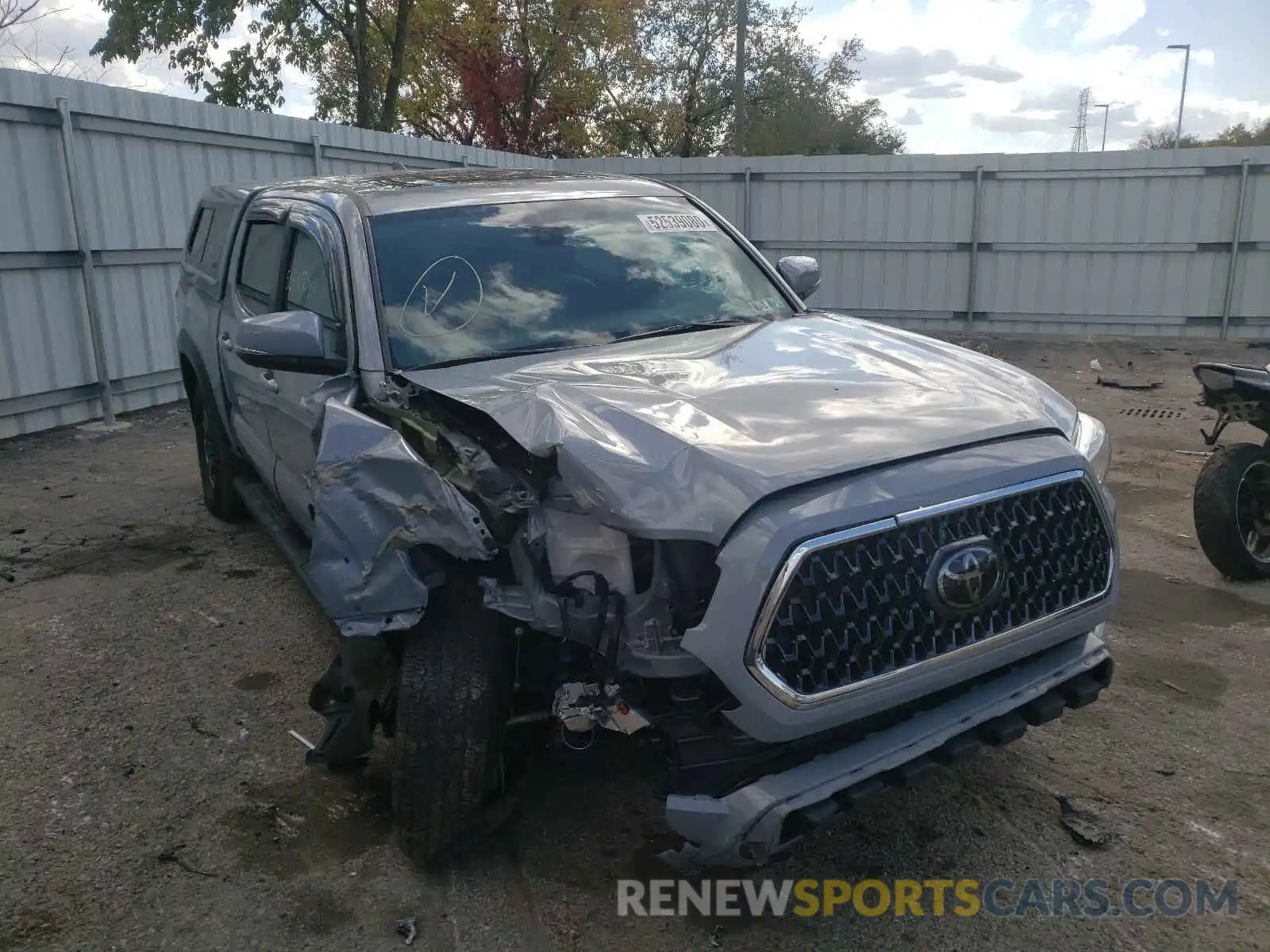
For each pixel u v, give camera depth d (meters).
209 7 20.88
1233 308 15.08
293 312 3.66
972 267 15.83
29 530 6.53
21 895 3.08
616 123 33.38
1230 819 3.40
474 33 28.05
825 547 2.55
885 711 2.79
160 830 3.41
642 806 3.51
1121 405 10.56
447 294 3.88
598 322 3.95
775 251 16.52
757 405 3.06
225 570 5.82
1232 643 4.75
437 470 3.04
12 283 8.62
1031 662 3.07
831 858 3.24
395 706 3.16
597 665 2.74
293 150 11.53
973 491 2.79
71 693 4.37
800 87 38.03
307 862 3.24
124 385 9.93
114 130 9.35
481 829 3.09
